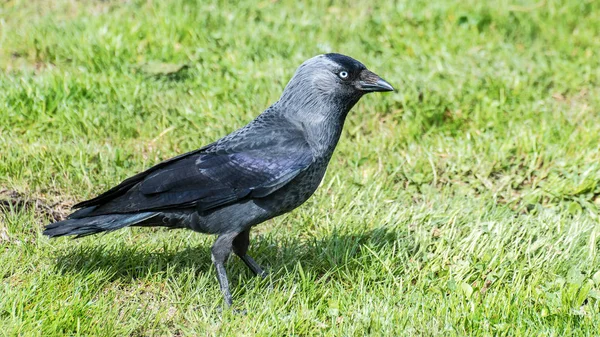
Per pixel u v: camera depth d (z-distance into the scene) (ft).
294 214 35.45
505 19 54.29
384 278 30.63
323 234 33.60
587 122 43.32
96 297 28.81
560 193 36.65
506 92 45.70
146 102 42.88
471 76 46.73
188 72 46.29
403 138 41.37
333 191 36.96
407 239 32.91
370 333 27.17
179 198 28.58
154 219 29.14
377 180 37.63
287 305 28.63
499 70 48.34
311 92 29.71
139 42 48.21
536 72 48.44
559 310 27.86
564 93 47.09
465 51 50.72
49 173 36.04
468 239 32.19
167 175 28.86
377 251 32.12
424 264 31.55
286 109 30.07
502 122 43.27
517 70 48.34
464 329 27.17
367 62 48.55
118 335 26.66
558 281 29.66
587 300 29.48
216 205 28.73
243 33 50.60
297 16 54.24
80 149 38.11
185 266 31.12
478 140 40.60
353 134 41.88
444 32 52.80
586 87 47.67
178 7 52.54
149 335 27.14
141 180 29.12
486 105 43.98
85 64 46.52
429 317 27.73
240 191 28.71
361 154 39.81
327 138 29.86
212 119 41.81
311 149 29.43
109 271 30.04
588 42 52.44
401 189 37.76
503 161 38.81
